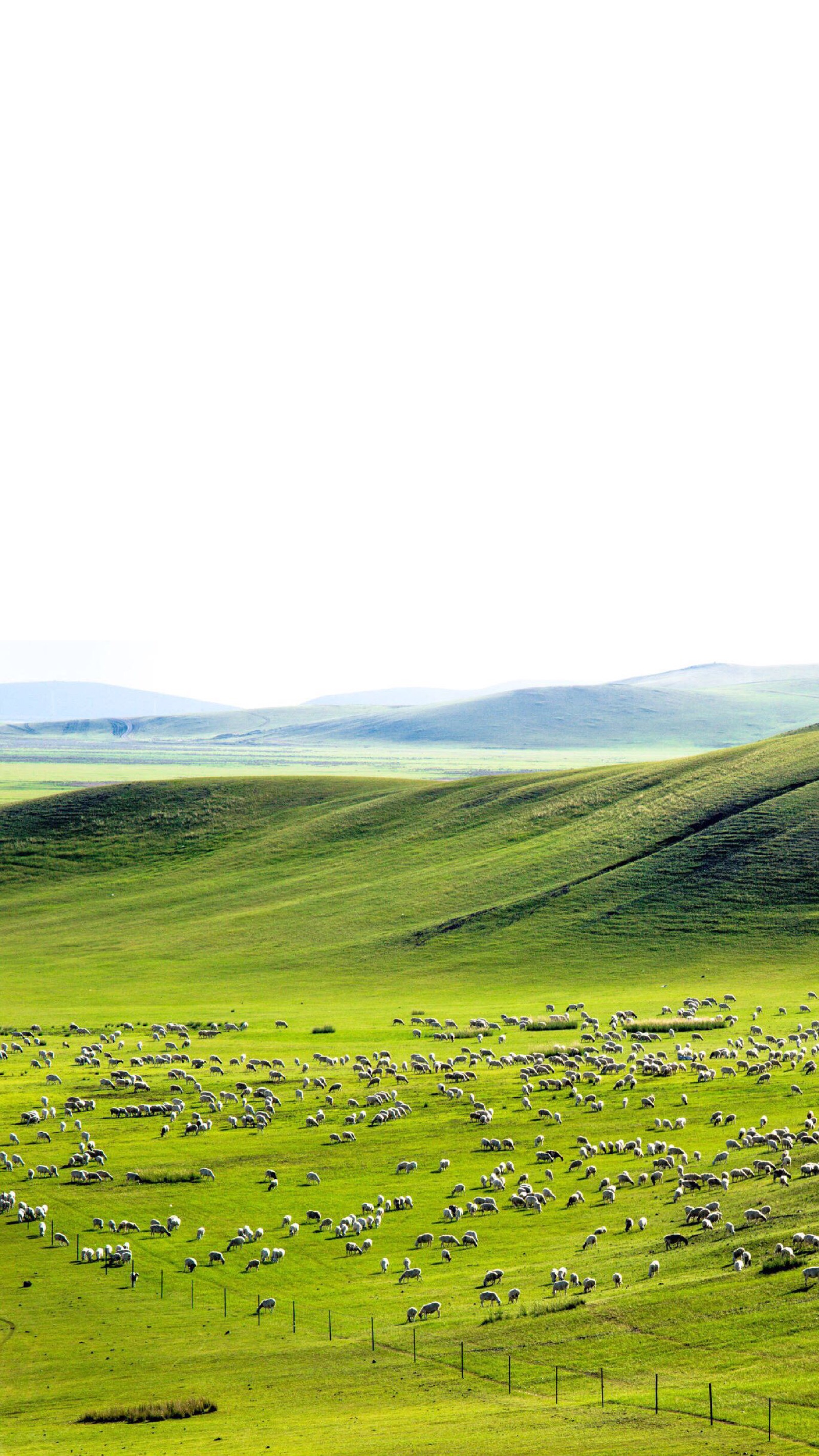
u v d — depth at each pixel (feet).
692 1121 286.46
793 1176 221.05
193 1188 250.16
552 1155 262.47
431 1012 455.22
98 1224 227.61
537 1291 179.22
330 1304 184.96
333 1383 153.99
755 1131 260.83
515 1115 303.89
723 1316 156.56
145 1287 195.31
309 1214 230.68
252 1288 193.88
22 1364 165.58
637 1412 134.62
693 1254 183.01
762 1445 123.34
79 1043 422.00
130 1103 327.88
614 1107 305.32
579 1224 215.31
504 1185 244.83
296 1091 338.54
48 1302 189.26
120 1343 172.55
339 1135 286.66
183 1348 169.68
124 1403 151.02
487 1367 153.58
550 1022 425.69
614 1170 250.16
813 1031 382.01
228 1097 330.95
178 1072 366.63
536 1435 130.52
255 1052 399.24
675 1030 405.80
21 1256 211.20
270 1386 154.51
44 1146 284.00
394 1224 223.51
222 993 501.15
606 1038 400.47
